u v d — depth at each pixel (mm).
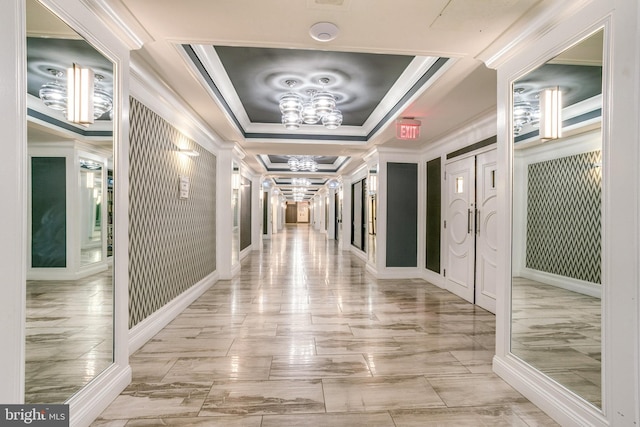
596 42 1767
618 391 1594
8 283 1346
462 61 2756
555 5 1944
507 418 2023
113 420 1970
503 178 2527
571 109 2020
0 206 1307
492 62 2590
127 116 2326
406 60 3398
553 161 2250
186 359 2793
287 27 2281
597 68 1764
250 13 2113
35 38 1801
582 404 1823
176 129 3969
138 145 3016
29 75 1960
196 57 3070
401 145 6055
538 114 2322
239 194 7059
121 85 2244
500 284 2566
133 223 2930
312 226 27766
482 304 4383
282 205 25078
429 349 3043
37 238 2334
